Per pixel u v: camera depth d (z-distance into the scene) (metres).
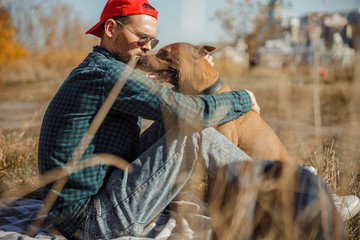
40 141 2.31
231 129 3.20
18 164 3.70
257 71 11.92
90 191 2.21
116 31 2.57
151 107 2.19
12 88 11.99
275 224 1.68
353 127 2.87
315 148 3.55
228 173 1.85
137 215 2.21
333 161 3.24
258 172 1.78
